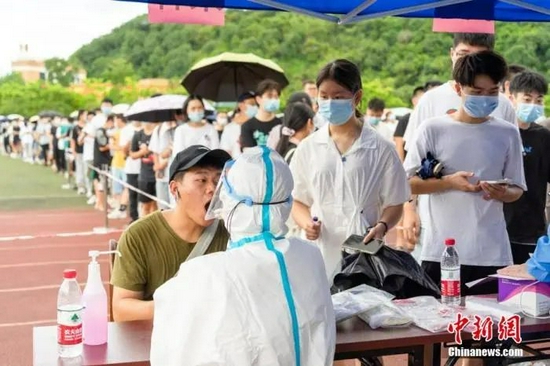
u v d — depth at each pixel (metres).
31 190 18.00
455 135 3.83
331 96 3.72
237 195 2.42
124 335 2.75
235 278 2.32
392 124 14.98
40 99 38.88
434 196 3.88
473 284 3.30
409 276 3.24
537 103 4.39
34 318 6.31
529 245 4.40
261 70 11.12
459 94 3.76
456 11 4.33
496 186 3.69
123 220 12.16
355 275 3.27
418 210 4.46
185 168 2.96
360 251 3.34
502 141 3.83
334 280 3.31
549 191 5.04
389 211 3.87
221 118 12.84
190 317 2.31
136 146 10.19
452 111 4.23
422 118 4.50
